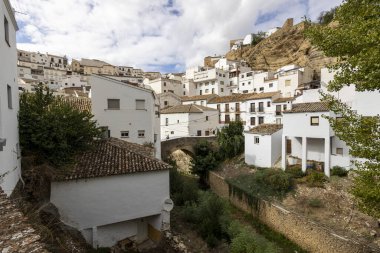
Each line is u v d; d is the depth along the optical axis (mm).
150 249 12180
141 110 20891
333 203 15664
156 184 12180
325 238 13203
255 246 12641
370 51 5414
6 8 8648
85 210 10820
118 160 12273
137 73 93125
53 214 9570
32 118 10703
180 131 38344
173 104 49156
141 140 21031
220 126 40656
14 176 8734
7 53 8602
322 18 54500
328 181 17969
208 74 57094
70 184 10602
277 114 34625
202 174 27562
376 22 5469
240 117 41031
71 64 84500
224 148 27297
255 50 68312
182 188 18328
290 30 61438
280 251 13719
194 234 13305
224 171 25297
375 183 6625
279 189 18422
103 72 83625
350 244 12148
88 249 10195
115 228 12180
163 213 12273
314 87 32906
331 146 20453
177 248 11539
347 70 6434
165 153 28125
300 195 17266
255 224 17891
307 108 19891
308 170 19734
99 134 14602
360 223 13633
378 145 6238
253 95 40250
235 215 19562
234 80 56656
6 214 4516
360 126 6621
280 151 23922
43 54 86000
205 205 15055
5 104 7883
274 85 45500
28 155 10656
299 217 14961
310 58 44781
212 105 45219
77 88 55281
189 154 31109
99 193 11023
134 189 11672
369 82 5691
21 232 3932
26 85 47344
